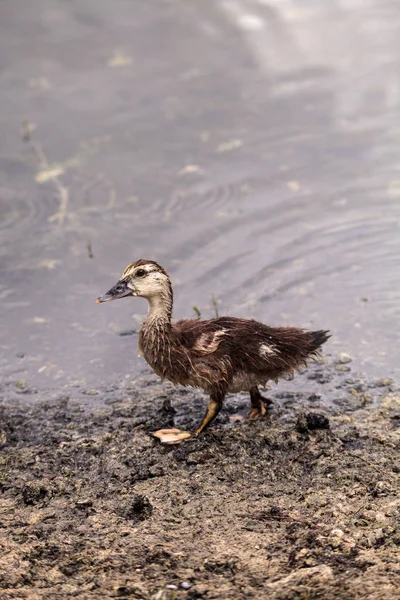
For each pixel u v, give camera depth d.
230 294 12.20
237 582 6.68
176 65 18.22
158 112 16.70
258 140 15.81
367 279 12.50
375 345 11.09
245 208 14.11
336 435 9.00
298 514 7.66
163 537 7.41
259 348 9.17
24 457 8.96
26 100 17.17
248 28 19.58
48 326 11.78
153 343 9.17
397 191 14.38
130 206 14.20
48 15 20.31
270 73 17.88
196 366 9.02
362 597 6.36
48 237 13.55
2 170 15.13
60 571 6.98
